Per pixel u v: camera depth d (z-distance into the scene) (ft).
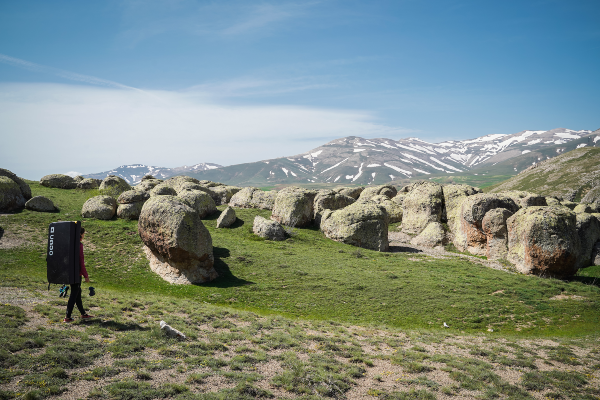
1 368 39.19
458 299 123.54
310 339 75.00
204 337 67.05
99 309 73.10
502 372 64.23
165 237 130.82
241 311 96.12
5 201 184.96
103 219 191.42
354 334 86.28
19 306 65.62
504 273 159.43
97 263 139.33
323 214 229.04
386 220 213.05
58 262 56.34
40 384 37.11
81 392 37.47
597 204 241.76
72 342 49.52
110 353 48.96
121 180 252.01
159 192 216.95
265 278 140.26
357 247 202.49
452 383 55.16
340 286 133.39
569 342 89.45
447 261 180.75
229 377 47.42
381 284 136.36
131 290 119.44
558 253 152.87
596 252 175.22
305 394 44.83
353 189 324.60
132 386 39.99
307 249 187.21
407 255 192.65
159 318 75.10
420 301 121.49
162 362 48.83
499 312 114.32
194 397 39.34
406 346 77.92
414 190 260.42
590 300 125.39
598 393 57.11
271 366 54.44
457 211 233.76
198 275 132.05
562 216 159.33
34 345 46.42
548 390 56.54
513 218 178.70
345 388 48.67
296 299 120.88
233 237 194.59
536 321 108.78
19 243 146.82
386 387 51.29
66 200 223.10
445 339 89.10
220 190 293.02
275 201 240.73
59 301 73.46
